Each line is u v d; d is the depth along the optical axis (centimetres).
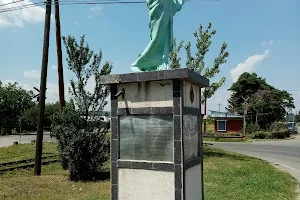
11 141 3894
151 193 656
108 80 692
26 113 6156
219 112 4584
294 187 1166
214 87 2028
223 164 1664
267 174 1378
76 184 1188
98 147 1273
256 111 4875
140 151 677
